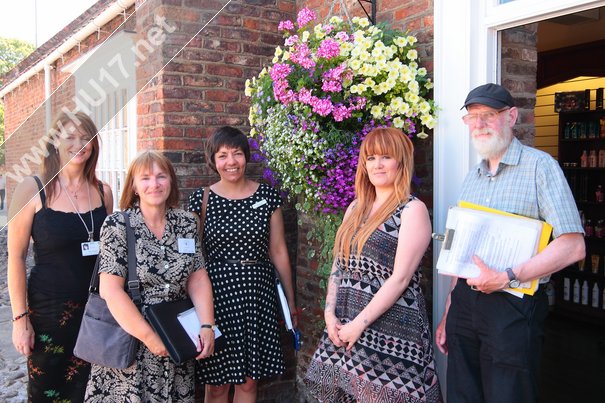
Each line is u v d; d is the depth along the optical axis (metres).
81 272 2.46
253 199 2.73
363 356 2.03
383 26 2.71
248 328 2.60
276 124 2.56
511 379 1.84
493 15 2.43
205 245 2.74
